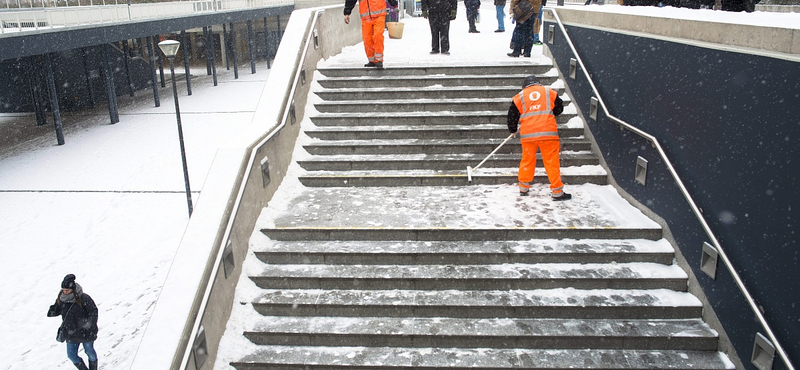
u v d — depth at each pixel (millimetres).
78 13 19766
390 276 5395
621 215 6035
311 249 5711
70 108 26375
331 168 7406
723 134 4504
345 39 11883
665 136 5480
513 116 6508
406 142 7668
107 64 21734
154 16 25000
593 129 7344
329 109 8422
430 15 10391
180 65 44062
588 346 4824
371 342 4965
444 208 6379
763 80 3986
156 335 4098
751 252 4188
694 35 4887
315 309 5215
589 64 7344
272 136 6426
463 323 5062
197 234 4840
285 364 4770
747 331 4285
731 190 4418
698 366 4543
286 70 7648
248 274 5492
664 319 5020
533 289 5324
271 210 6305
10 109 26734
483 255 5547
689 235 5148
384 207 6461
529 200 6535
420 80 8766
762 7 10414
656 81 5605
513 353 4816
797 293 3686
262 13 37031
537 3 12570
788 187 3746
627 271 5344
